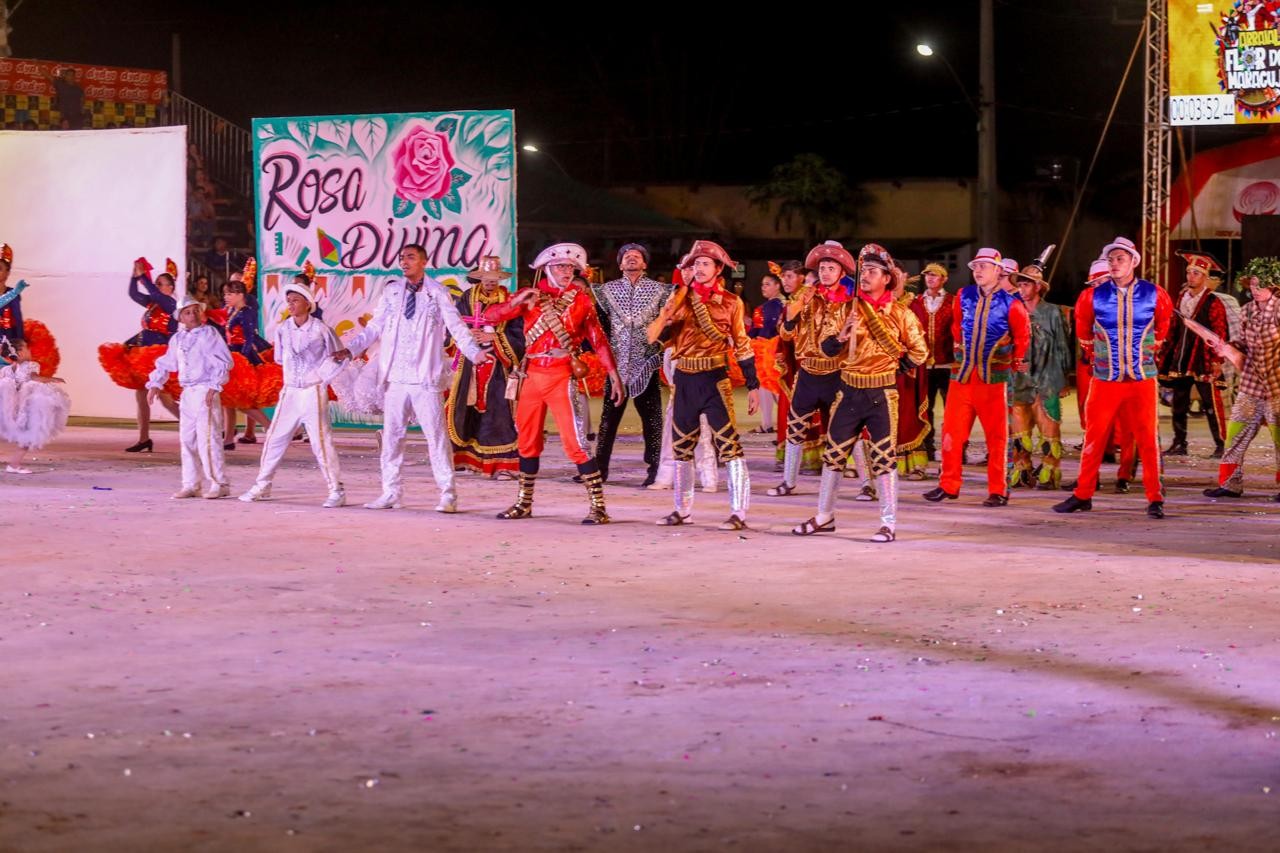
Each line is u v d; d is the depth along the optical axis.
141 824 4.87
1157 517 12.60
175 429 21.03
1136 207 49.12
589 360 14.77
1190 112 23.05
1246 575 9.63
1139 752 5.75
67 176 21.22
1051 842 4.77
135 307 21.08
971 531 11.73
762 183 50.03
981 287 13.31
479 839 4.76
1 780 5.31
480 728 6.02
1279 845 4.75
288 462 16.89
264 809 5.02
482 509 12.92
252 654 7.29
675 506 12.15
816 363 12.64
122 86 31.50
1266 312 13.80
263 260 18.83
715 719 6.18
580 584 9.24
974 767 5.56
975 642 7.62
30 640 7.57
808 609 8.47
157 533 11.27
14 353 15.41
